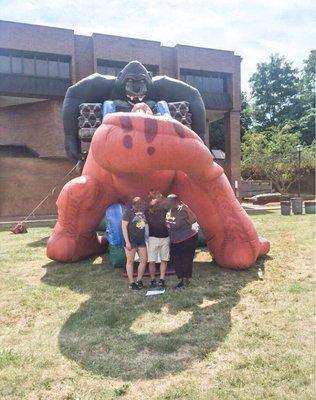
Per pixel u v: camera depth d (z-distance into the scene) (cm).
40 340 427
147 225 601
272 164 3316
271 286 588
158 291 579
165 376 346
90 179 707
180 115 877
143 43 2542
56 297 573
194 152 543
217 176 643
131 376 348
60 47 2364
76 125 931
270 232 1112
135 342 413
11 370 362
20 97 2325
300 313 477
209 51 2702
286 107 4881
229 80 2777
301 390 316
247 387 323
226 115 2822
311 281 610
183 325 454
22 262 813
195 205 682
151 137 506
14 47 2281
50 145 2419
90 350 400
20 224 1322
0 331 457
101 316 486
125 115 515
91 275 690
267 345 394
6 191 2214
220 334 424
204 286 602
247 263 674
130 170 527
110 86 905
